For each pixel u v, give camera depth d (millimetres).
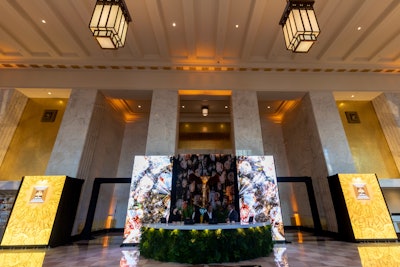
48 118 9648
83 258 4535
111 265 3928
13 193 8156
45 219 6184
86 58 8734
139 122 12234
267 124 12305
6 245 5805
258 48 8477
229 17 7121
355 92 9172
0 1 6242
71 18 7043
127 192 10852
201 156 7938
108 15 3832
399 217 7820
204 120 11852
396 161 8797
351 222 6574
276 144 11914
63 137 8008
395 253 4652
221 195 7434
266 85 9133
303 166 9703
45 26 7312
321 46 8297
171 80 9047
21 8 6633
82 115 8375
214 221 4863
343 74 9406
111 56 8680
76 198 7344
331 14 6855
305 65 9086
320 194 8234
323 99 8961
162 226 4523
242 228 4406
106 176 9914
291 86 9164
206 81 9086
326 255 4555
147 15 7039
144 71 9156
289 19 4129
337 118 8648
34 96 9359
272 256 4531
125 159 11492
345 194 6938
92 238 7789
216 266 3807
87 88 8812
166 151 8016
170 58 8875
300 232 9148
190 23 7102
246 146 8172
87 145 8133
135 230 6457
